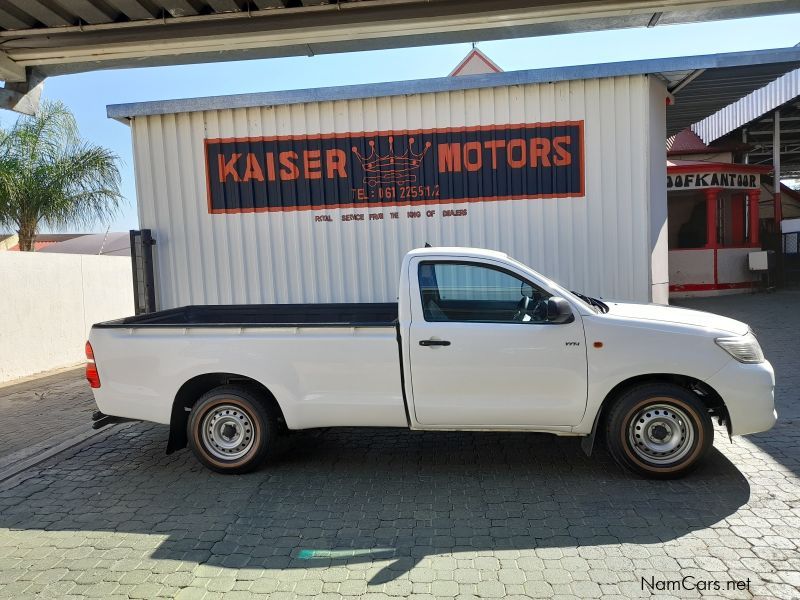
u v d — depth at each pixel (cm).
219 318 660
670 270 1669
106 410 525
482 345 469
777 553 357
